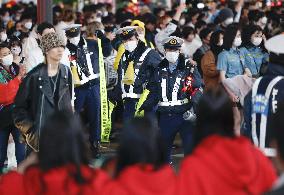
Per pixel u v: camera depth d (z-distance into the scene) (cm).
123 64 2753
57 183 1224
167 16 4069
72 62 2845
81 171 1239
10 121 2472
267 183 1296
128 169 1247
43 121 2039
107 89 3041
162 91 2502
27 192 1259
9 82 2456
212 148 1285
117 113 3291
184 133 2511
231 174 1264
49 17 2752
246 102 1775
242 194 1271
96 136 2930
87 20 4194
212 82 2848
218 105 1331
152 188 1234
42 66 2064
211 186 1264
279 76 1747
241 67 2803
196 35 3700
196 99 2466
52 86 2053
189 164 1279
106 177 1259
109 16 3947
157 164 1259
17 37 3344
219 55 2788
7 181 1280
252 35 2823
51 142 1239
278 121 1190
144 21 3781
